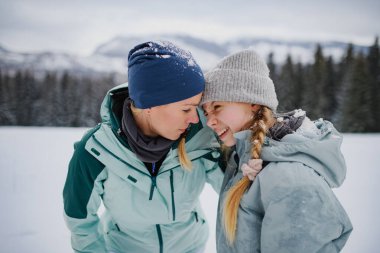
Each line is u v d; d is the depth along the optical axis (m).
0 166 5.62
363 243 2.32
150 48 1.34
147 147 1.35
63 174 4.93
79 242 1.57
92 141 1.41
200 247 1.76
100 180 1.46
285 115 1.41
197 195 1.59
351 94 27.72
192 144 1.52
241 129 1.35
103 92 35.59
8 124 35.66
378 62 29.95
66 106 35.22
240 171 1.38
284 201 1.12
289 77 29.53
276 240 1.13
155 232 1.56
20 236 2.48
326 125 1.32
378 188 3.89
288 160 1.18
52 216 2.97
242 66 1.33
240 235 1.27
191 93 1.31
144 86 1.30
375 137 13.59
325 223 1.10
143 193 1.47
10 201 3.49
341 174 1.24
